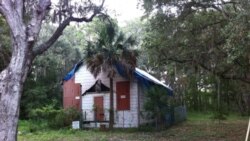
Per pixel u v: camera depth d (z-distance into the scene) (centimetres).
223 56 2005
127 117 2572
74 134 2197
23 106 3275
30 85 3416
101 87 2683
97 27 2520
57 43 3950
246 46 1433
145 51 2258
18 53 974
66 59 4050
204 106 4075
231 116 3728
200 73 2556
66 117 2531
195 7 1906
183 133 2205
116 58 2427
